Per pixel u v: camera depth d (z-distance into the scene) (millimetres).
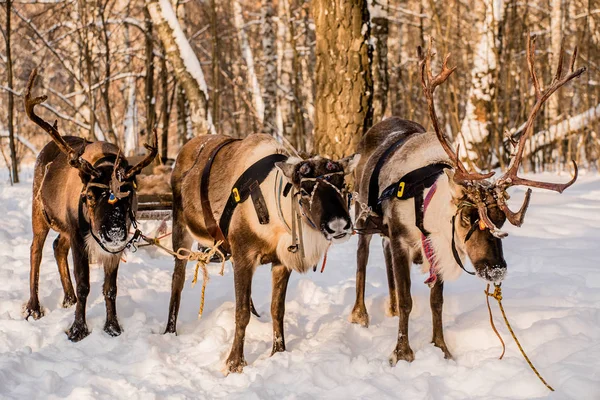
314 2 9328
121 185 4883
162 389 4250
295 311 5871
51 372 4324
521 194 10047
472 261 4125
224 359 4785
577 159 14758
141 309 5820
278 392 4168
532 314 4957
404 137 5203
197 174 5230
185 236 5547
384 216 4922
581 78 19031
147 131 15664
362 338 5172
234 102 22562
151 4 11305
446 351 4652
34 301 5680
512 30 17562
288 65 17734
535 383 3896
